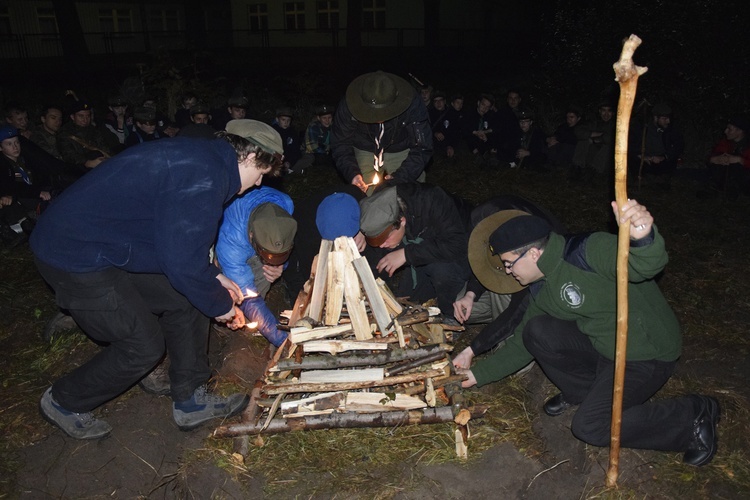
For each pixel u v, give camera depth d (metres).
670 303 4.81
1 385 3.81
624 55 2.36
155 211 2.72
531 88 13.23
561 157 8.63
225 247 3.53
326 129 8.58
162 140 2.80
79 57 17.66
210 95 10.86
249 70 20.09
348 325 3.33
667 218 6.68
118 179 2.70
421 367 3.31
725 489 3.00
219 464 3.23
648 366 3.01
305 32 28.58
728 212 6.88
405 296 4.44
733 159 7.36
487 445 3.36
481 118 8.96
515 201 3.69
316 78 14.20
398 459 3.25
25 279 5.07
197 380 3.40
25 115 6.76
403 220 3.72
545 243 2.97
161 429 3.49
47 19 27.73
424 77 19.72
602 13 11.37
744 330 4.45
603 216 6.72
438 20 26.56
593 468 3.13
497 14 27.52
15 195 5.84
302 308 3.49
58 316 4.31
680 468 3.10
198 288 2.85
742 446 3.28
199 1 26.39
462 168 8.50
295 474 3.18
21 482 3.14
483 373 3.38
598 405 3.03
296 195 7.43
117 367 3.10
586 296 2.95
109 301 2.89
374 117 4.52
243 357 4.01
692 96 9.64
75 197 2.72
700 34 9.51
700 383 3.83
